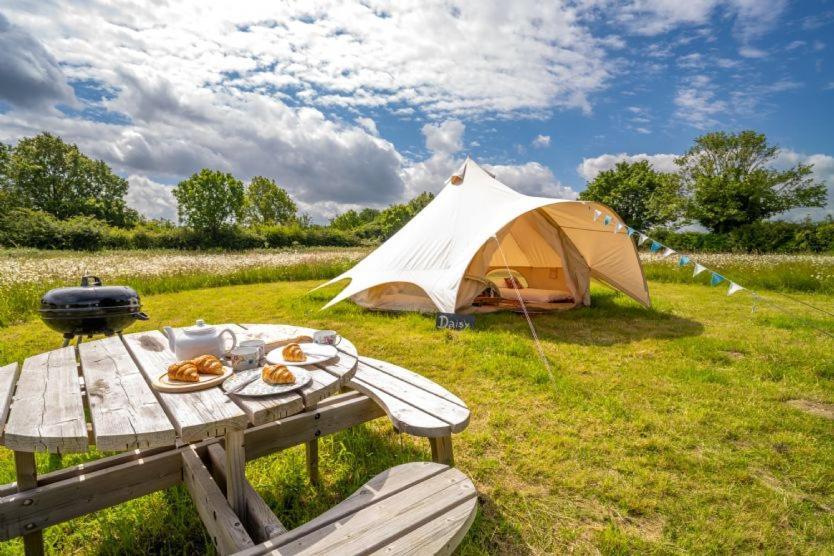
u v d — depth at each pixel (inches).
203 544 77.8
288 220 2719.0
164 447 77.9
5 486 62.6
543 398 139.3
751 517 85.2
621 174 1475.1
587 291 305.6
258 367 77.5
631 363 177.3
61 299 127.9
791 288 394.3
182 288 374.6
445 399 87.4
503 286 348.8
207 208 1382.9
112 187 1998.0
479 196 288.8
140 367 80.7
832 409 137.7
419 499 60.6
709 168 1311.5
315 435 83.4
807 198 1214.9
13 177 1625.2
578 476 97.3
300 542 51.5
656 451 109.3
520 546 76.6
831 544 79.1
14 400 64.7
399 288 281.4
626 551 75.7
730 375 163.9
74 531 79.9
